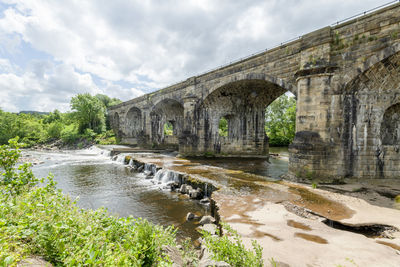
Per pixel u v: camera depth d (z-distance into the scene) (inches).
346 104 523.8
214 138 1101.1
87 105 2235.5
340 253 220.5
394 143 577.3
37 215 150.7
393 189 474.0
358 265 198.5
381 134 585.3
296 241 247.3
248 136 1147.9
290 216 327.3
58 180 708.0
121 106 2119.8
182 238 324.2
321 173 531.8
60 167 952.3
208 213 428.8
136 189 607.2
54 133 2301.9
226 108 1111.0
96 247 121.2
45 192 203.5
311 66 555.8
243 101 1108.5
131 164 987.3
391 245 244.1
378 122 527.5
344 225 301.0
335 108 526.9
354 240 250.7
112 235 156.8
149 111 1542.8
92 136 2191.2
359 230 294.5
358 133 526.0
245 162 952.9
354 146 527.8
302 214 337.1
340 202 391.9
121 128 2121.1
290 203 384.2
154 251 146.0
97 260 107.3
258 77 738.2
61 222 138.6
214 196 430.0
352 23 500.7
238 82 876.6
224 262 151.8
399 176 534.3
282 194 442.9
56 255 121.6
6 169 228.4
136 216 415.8
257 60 743.7
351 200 403.9
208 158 1049.5
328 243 243.0
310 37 559.8
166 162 899.4
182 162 909.8
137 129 2176.4
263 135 1164.5
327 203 386.6
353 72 500.1
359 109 523.2
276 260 206.1
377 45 463.5
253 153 1151.6
